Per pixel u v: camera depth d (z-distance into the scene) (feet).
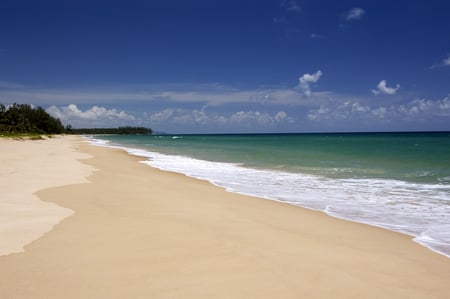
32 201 32.50
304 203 36.88
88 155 103.24
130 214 28.60
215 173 62.75
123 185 44.88
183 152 129.70
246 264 17.94
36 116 437.99
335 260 19.19
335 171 63.77
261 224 26.89
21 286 14.89
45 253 18.88
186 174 61.31
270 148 151.43
